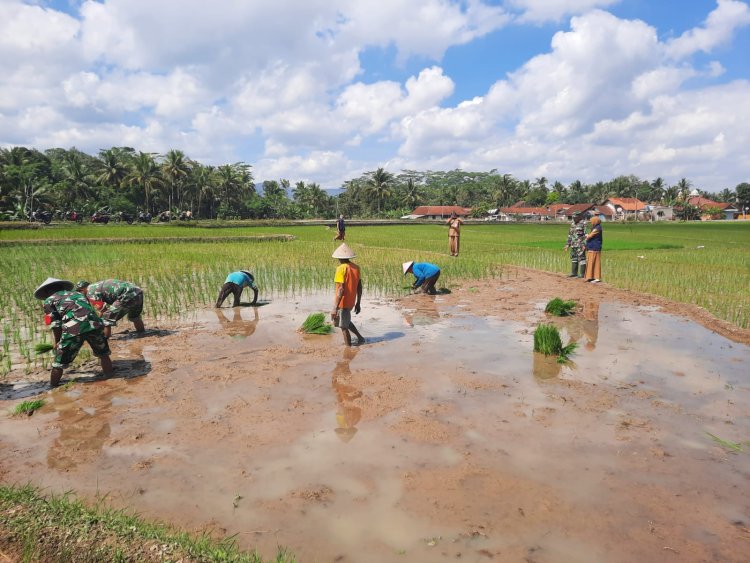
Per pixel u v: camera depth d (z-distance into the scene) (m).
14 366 6.56
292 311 10.15
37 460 4.13
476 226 62.34
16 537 3.00
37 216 43.44
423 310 10.24
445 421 4.86
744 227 66.94
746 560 2.95
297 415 5.00
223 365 6.61
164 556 2.82
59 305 5.93
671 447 4.36
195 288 12.42
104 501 3.52
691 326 8.84
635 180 145.25
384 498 3.57
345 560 2.95
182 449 4.30
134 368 6.50
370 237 32.91
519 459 4.14
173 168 70.06
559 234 41.19
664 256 20.88
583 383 5.94
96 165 86.25
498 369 6.44
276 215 89.56
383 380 6.02
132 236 27.47
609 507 3.48
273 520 3.32
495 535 3.18
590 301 11.15
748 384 5.93
